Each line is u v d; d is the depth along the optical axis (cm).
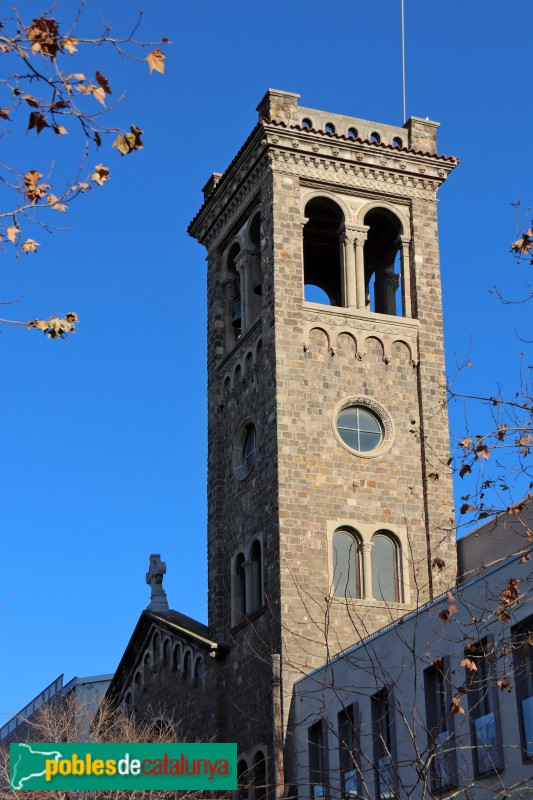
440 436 5406
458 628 3569
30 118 1633
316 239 6028
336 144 5591
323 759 4369
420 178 5756
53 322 1830
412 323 5538
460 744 3450
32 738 6775
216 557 5566
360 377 5384
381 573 5144
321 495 5150
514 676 3247
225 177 5922
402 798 3691
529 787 3058
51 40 1622
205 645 5384
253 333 5562
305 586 4991
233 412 5684
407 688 3819
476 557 5078
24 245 1738
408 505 5262
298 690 4731
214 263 6122
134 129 1694
